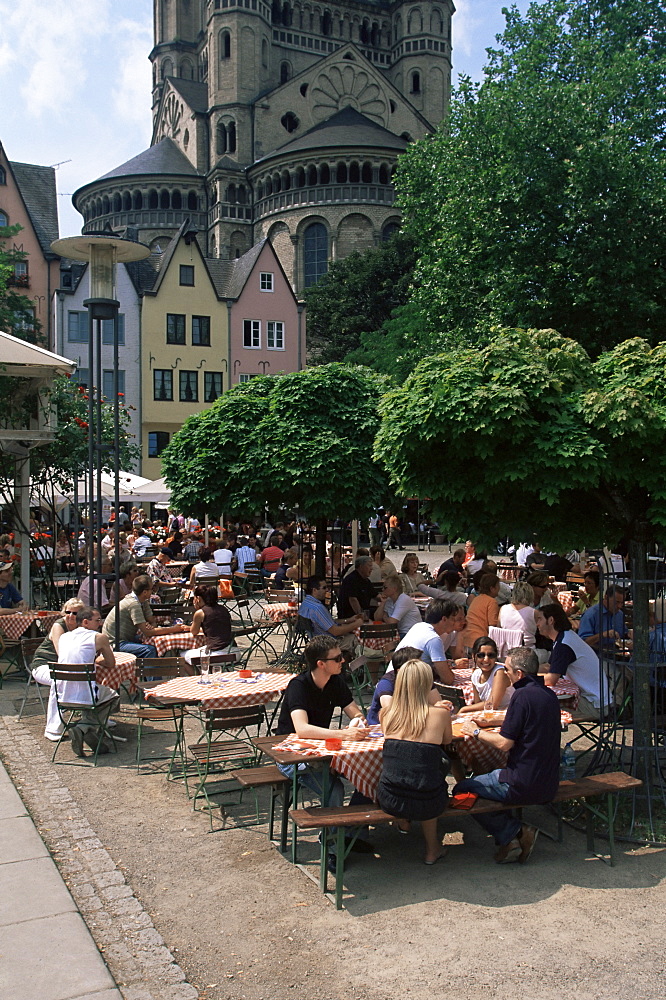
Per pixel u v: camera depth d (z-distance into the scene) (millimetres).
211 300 51781
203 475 11141
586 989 4391
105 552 19266
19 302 37750
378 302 58625
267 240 53531
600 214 19531
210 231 78125
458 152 23062
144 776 7836
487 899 5391
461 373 6207
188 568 22688
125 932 4996
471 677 8008
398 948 4801
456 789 6055
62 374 13828
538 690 5895
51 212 62094
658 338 19578
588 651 7793
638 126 20703
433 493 6668
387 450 6723
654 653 7074
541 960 4664
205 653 9836
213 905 5340
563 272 20125
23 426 13938
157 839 6398
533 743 5773
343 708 6434
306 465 10492
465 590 15938
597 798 6797
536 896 5430
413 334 30984
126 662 8875
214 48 80625
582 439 5988
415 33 89938
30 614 11945
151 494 25812
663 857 6016
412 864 5949
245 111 79688
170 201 78562
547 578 10516
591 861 5965
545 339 6598
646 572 6871
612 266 19281
